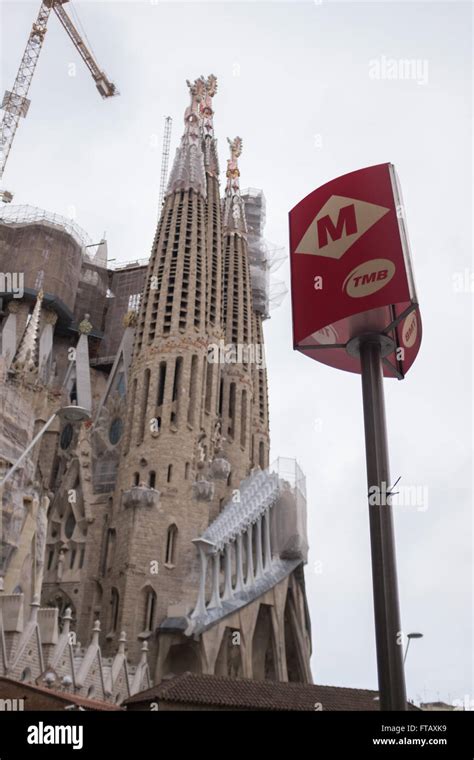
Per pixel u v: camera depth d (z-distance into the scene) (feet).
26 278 318.45
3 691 126.31
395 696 73.92
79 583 240.53
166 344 271.28
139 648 213.46
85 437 272.51
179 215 307.17
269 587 240.73
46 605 241.35
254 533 263.70
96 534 249.75
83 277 357.61
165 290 284.41
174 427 253.24
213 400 274.57
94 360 338.95
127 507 237.45
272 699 157.07
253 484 266.16
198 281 292.81
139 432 255.91
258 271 370.32
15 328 301.02
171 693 145.48
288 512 269.03
